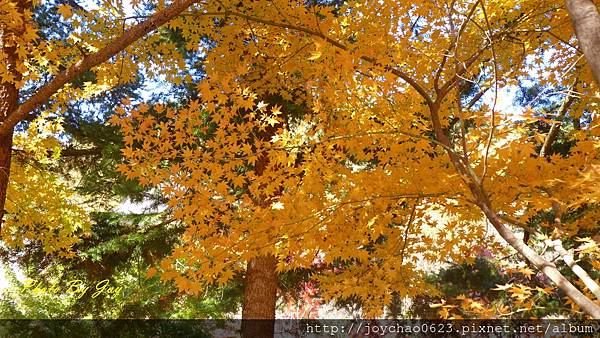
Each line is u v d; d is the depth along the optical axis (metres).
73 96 6.17
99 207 10.59
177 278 3.52
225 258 3.54
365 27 4.34
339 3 7.36
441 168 3.97
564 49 5.05
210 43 8.04
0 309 9.65
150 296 9.84
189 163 3.65
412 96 4.31
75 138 9.68
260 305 7.05
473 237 4.32
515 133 3.53
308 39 4.92
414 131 4.11
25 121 9.20
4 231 7.30
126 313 9.56
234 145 3.72
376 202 3.85
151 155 3.69
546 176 3.55
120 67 5.46
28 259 9.39
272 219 3.62
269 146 3.79
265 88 5.85
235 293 9.96
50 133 6.77
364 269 4.13
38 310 9.66
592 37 1.97
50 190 7.26
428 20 4.41
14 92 5.14
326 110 4.12
